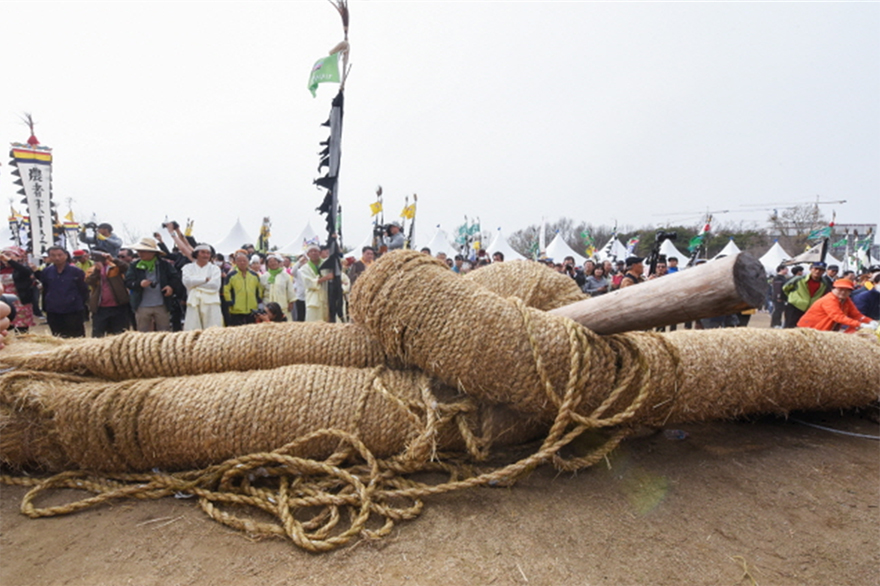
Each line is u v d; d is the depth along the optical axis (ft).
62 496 6.94
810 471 8.21
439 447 7.69
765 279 5.80
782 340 9.48
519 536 6.00
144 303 20.68
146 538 5.89
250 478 6.97
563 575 5.29
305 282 21.84
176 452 7.01
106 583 5.07
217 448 6.97
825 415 11.50
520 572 5.32
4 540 5.84
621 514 6.61
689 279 6.02
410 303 7.25
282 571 5.30
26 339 9.52
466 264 47.42
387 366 8.47
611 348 7.38
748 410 9.39
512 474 6.74
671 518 6.57
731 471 8.13
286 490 6.56
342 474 6.56
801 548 5.95
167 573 5.24
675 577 5.32
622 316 6.79
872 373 10.29
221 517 6.18
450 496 6.94
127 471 7.27
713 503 7.01
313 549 5.59
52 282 20.16
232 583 5.08
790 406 9.84
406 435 7.29
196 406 6.95
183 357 8.09
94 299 22.79
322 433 6.86
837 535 6.26
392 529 6.11
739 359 8.78
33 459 7.28
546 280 9.36
